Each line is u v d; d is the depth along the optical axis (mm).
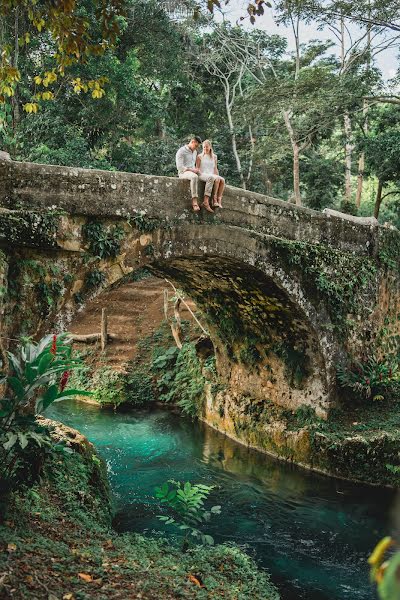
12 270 6812
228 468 10914
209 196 8555
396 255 12031
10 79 6441
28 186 7004
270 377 12164
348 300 11094
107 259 7676
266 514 9047
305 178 25156
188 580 5277
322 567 7473
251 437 12047
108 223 7680
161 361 15695
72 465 7527
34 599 3854
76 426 13062
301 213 10312
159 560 5629
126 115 19031
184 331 16516
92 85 6723
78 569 4660
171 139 23703
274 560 7605
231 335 12547
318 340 10734
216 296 11680
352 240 11281
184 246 8477
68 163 15875
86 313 18594
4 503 5180
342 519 8922
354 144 22203
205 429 13211
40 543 4914
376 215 21547
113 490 9469
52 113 16703
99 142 19016
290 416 11523
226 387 13367
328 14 17516
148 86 23766
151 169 21000
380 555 1548
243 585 5746
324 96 17547
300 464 10906
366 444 10086
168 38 21781
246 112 19297
